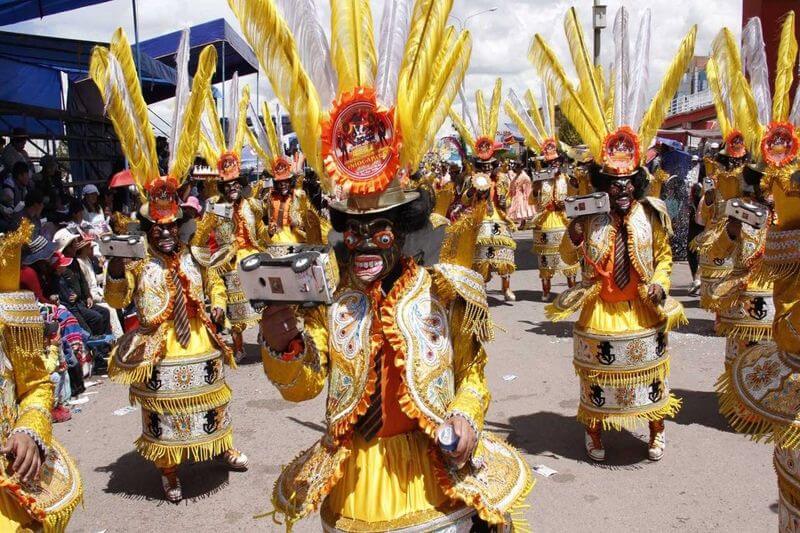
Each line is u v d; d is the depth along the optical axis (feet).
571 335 28.30
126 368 14.24
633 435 17.63
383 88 7.32
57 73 46.03
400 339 7.04
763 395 9.07
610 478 15.28
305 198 28.32
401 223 7.36
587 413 15.62
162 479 15.46
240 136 27.76
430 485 7.36
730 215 13.06
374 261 7.13
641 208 14.98
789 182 8.59
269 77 7.19
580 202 14.82
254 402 21.75
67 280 24.70
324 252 6.84
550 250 34.86
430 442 7.37
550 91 15.89
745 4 37.73
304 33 7.53
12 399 8.07
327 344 7.95
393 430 7.45
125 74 14.14
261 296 6.97
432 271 7.48
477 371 7.54
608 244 14.85
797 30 35.35
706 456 16.25
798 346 8.81
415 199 7.38
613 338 14.84
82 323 25.08
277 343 7.39
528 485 7.61
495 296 37.40
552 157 34.60
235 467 16.60
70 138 39.04
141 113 14.25
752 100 17.48
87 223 29.63
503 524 7.59
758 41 19.15
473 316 7.27
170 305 14.43
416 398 6.95
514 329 29.63
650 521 13.37
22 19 30.27
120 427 20.30
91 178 42.55
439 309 7.34
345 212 7.21
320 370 7.77
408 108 6.93
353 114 6.99
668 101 15.21
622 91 15.37
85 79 45.93
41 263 18.80
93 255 28.53
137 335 14.62
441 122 7.53
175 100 15.40
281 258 6.78
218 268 23.57
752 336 17.54
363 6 7.81
